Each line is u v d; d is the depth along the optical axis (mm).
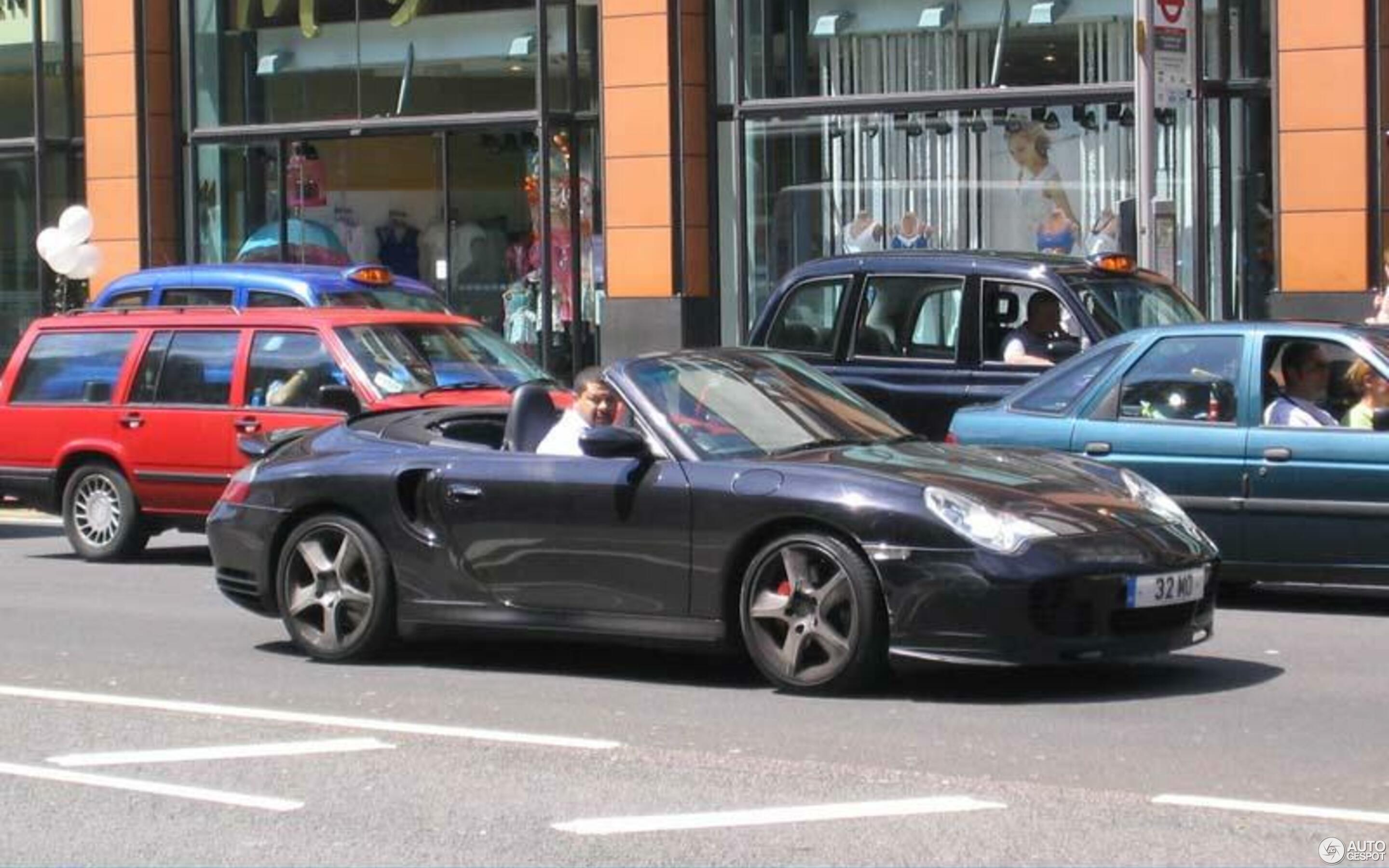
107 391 17594
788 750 9453
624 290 27188
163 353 17438
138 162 31359
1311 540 13117
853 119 26453
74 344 17969
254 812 8562
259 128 30844
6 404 18078
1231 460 13359
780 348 17031
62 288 30688
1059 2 25109
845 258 17047
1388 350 13266
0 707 11016
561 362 28406
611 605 11148
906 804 8352
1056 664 10250
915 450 11383
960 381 16141
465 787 8906
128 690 11461
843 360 16719
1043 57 25250
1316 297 22844
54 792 9008
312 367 16656
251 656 12594
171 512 17359
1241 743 9430
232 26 31219
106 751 9828
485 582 11570
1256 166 24047
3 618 14367
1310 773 8812
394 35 29812
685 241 26891
